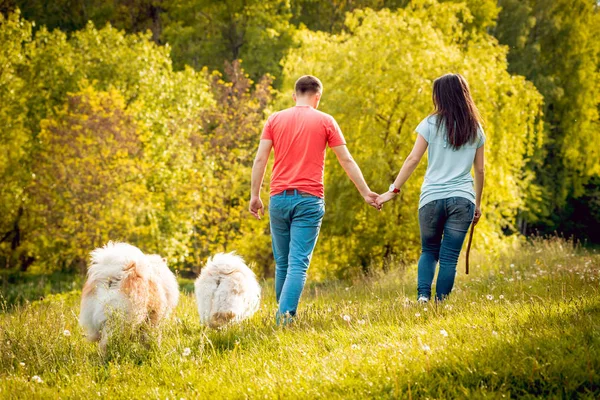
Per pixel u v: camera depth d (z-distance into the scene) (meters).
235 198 25.27
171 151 21.70
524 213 34.94
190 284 18.61
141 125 19.98
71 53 23.03
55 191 19.17
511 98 17.92
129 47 24.69
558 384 3.25
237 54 35.53
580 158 37.19
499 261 10.41
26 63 22.80
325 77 17.11
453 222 5.54
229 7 35.25
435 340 4.03
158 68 24.11
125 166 18.72
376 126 16.19
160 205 20.03
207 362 4.43
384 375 3.57
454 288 7.06
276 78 33.59
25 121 22.42
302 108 5.55
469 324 4.36
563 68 36.97
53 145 19.09
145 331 5.01
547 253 10.57
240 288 5.76
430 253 5.81
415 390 3.36
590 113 36.81
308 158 5.44
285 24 35.62
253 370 4.01
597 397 3.09
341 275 17.80
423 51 16.39
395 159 16.12
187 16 36.41
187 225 22.05
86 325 4.81
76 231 18.72
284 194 5.45
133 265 4.81
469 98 5.59
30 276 20.34
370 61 16.55
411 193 16.12
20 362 4.63
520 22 34.50
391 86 15.92
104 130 18.81
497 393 3.22
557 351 3.56
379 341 4.39
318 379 3.67
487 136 16.66
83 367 4.43
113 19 35.25
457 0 30.09
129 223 18.66
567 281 6.29
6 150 21.05
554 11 37.25
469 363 3.55
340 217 16.48
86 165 18.50
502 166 17.59
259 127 25.50
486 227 17.22
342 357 3.94
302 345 4.40
